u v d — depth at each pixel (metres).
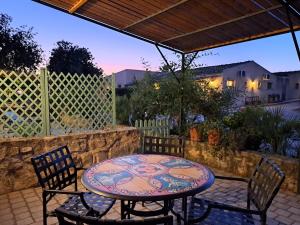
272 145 4.40
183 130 6.02
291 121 4.64
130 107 8.04
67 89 4.33
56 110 4.21
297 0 3.09
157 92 6.84
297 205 3.26
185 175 2.12
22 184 3.73
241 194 3.64
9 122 3.78
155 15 4.11
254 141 4.51
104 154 4.64
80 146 4.30
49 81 4.12
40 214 2.95
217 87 6.70
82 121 4.58
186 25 4.45
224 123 5.05
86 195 2.39
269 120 4.71
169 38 5.21
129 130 5.06
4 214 2.95
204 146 5.04
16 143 3.66
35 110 3.99
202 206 2.17
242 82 22.95
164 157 2.77
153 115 7.11
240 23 4.09
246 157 4.28
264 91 26.64
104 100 4.89
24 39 13.37
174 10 3.88
